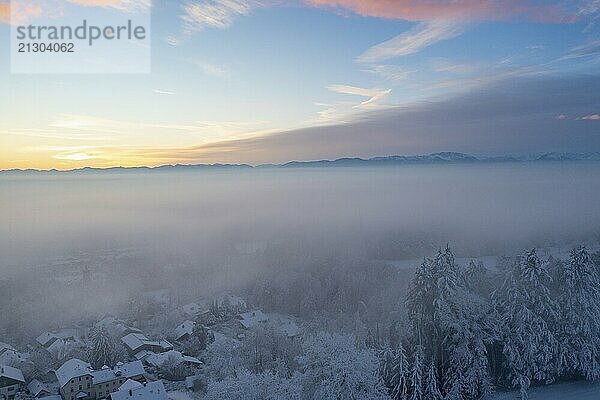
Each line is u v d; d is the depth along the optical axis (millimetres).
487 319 42750
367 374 33688
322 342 35344
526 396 40156
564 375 43875
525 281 44438
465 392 38750
